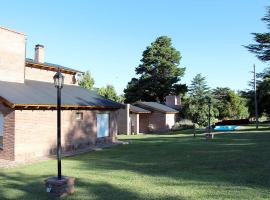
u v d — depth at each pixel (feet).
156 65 234.17
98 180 41.73
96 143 88.63
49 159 64.13
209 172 44.62
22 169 53.01
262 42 153.17
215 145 79.00
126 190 36.09
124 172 46.75
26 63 88.17
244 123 213.46
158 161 56.13
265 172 43.24
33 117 66.74
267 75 169.17
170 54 234.58
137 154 66.80
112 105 93.40
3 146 63.98
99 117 90.58
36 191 37.14
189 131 155.74
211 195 32.68
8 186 40.14
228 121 206.39
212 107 189.06
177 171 46.16
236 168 46.78
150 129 168.35
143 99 231.50
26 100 65.00
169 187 36.68
